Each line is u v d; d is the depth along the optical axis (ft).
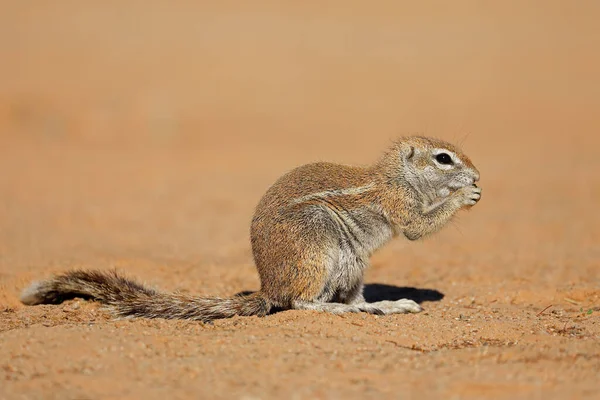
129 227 60.85
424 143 35.47
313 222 31.63
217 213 68.59
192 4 176.35
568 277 42.45
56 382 23.32
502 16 173.37
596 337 29.45
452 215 35.29
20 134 111.04
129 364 24.91
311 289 31.78
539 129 115.55
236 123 116.88
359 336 28.60
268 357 25.68
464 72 141.08
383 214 34.04
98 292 33.22
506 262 47.96
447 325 30.76
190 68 137.80
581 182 82.64
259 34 157.38
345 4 179.22
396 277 44.06
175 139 110.93
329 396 22.17
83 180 85.51
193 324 30.25
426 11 175.73
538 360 25.96
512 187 80.59
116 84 127.95
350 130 114.11
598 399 22.13
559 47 154.61
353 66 142.72
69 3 172.45
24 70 130.62
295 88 132.26
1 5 167.32
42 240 52.16
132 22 161.48
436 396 22.34
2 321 31.48
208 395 22.25
